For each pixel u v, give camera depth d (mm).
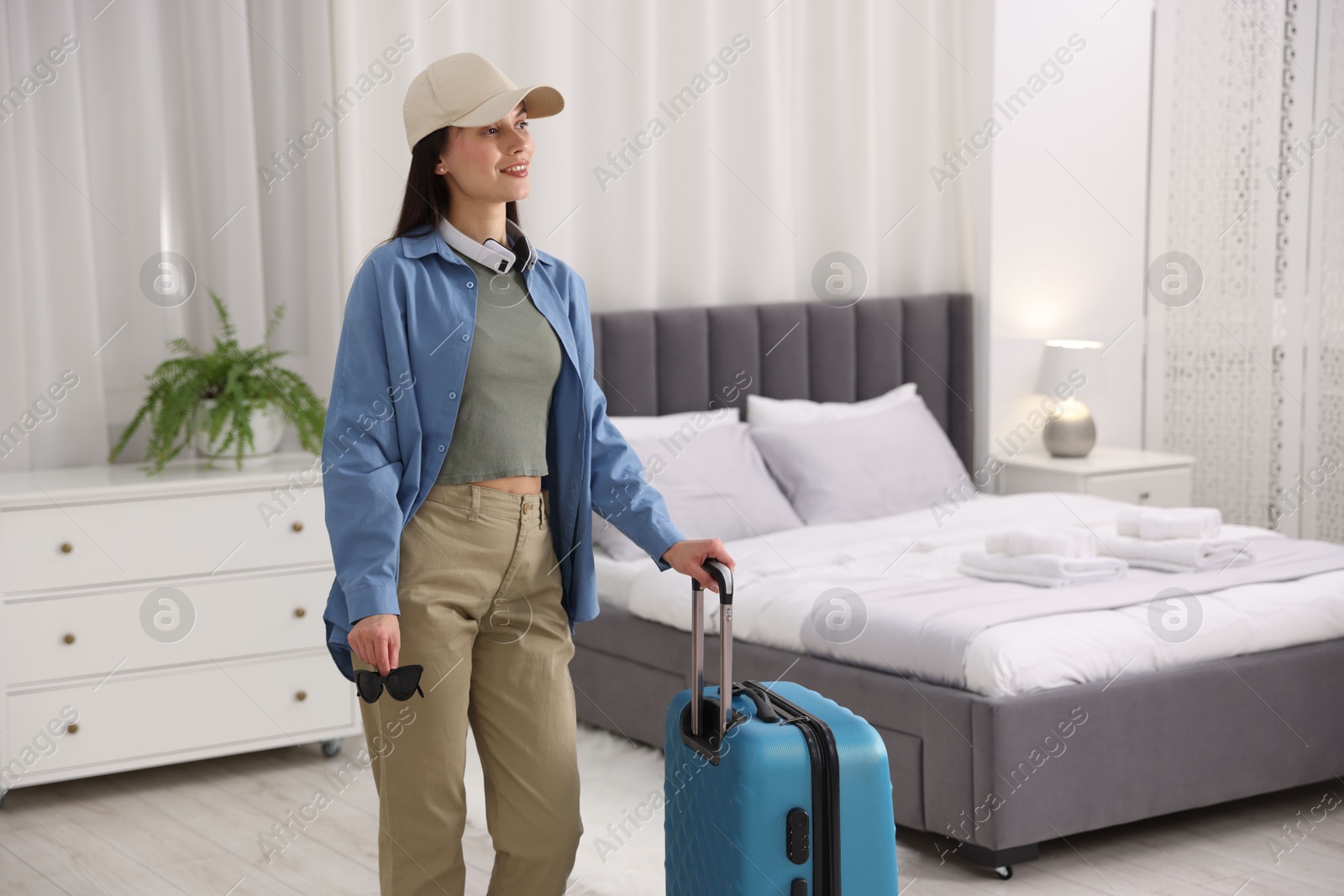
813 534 3809
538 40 3920
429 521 1732
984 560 3188
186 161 3549
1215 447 4961
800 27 4531
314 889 2547
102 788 3211
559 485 1858
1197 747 2756
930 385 4773
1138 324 5105
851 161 4621
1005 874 2561
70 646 3080
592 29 4078
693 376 4270
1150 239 5086
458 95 1719
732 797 1746
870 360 4633
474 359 1732
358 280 1739
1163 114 5000
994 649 2598
